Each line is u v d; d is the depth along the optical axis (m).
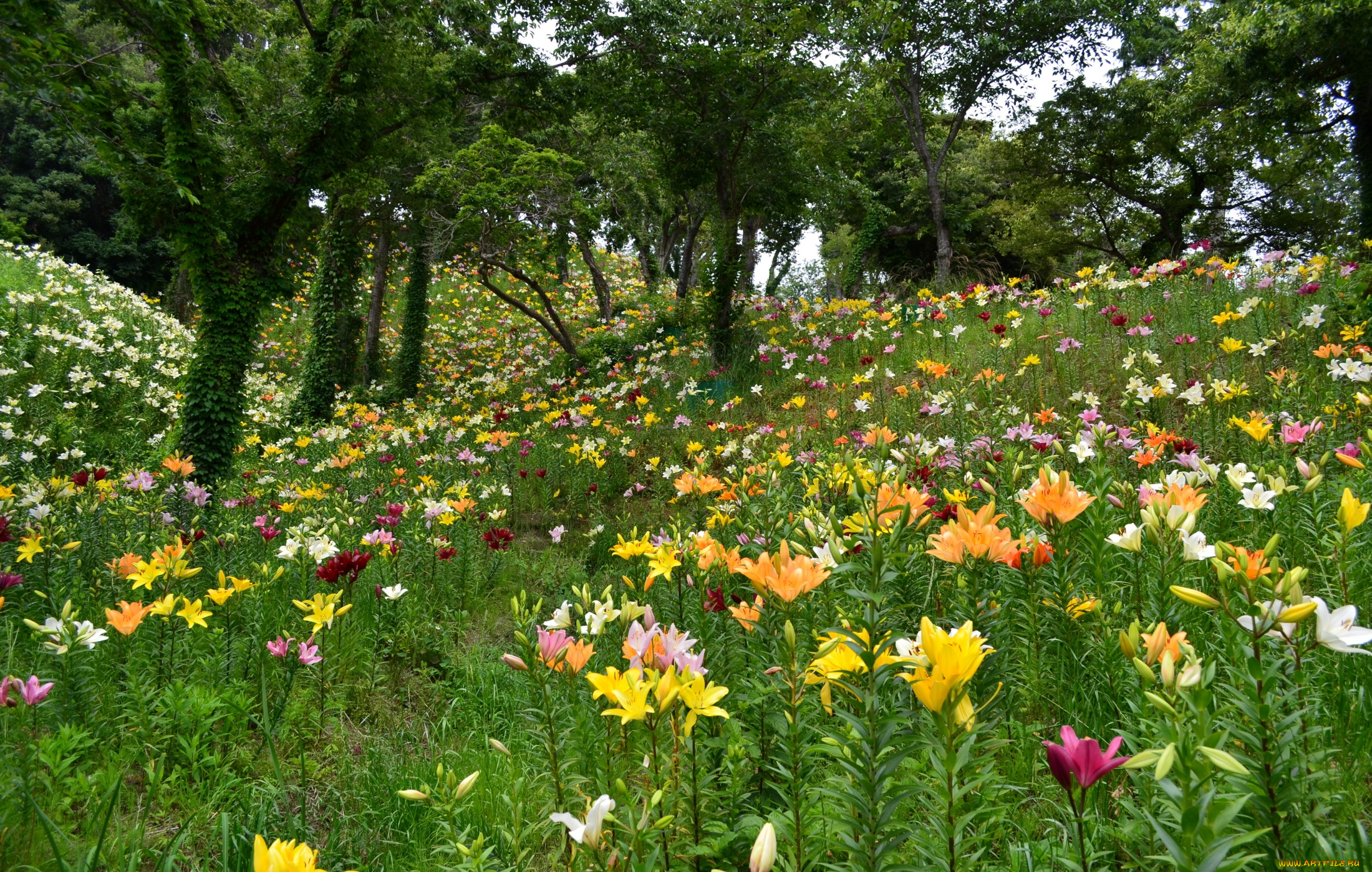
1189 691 1.17
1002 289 11.38
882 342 11.09
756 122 13.90
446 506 5.91
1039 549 2.31
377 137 11.83
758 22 13.55
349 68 10.73
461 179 14.59
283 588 5.07
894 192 26.45
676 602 3.63
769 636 1.98
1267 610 1.32
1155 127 22.45
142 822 2.78
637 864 1.35
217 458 9.82
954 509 3.46
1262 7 15.91
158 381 12.84
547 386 14.87
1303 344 6.28
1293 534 3.27
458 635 5.18
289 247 11.36
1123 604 2.67
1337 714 2.13
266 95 11.48
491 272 15.63
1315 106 17.05
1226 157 22.50
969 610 2.26
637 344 16.16
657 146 15.22
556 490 8.99
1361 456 3.59
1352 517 2.18
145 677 3.59
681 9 13.88
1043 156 24.89
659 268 27.62
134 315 16.20
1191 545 2.20
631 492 8.69
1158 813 1.62
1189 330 7.66
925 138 23.67
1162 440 3.99
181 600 3.73
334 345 16.91
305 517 7.06
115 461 9.50
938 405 6.27
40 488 5.03
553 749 2.05
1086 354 8.05
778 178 14.65
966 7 19.53
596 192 18.06
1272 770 1.28
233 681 3.72
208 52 10.28
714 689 1.57
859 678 1.59
